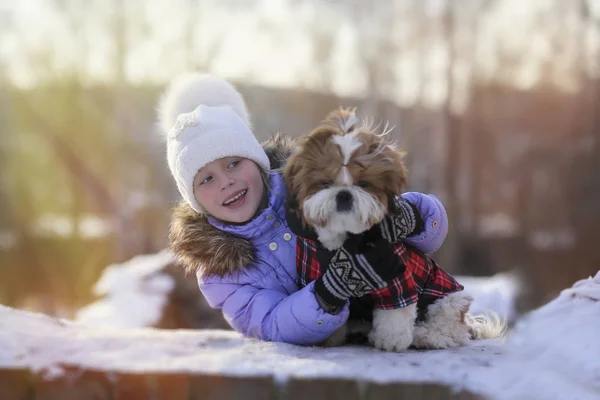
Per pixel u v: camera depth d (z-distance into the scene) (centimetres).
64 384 172
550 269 1177
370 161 211
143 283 648
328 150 213
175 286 650
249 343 229
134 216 1172
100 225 1280
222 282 259
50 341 200
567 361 190
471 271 1262
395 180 215
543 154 1384
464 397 172
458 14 1392
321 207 208
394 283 223
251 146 264
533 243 1256
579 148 1366
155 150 1279
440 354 217
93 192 1305
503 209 1391
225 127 263
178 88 322
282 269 258
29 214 1272
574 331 204
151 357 189
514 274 963
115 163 1298
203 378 172
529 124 1406
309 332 236
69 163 1295
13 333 204
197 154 256
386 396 172
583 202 1332
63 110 1311
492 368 188
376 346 234
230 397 172
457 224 1313
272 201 266
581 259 1212
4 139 1297
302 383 172
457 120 1401
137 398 172
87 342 204
